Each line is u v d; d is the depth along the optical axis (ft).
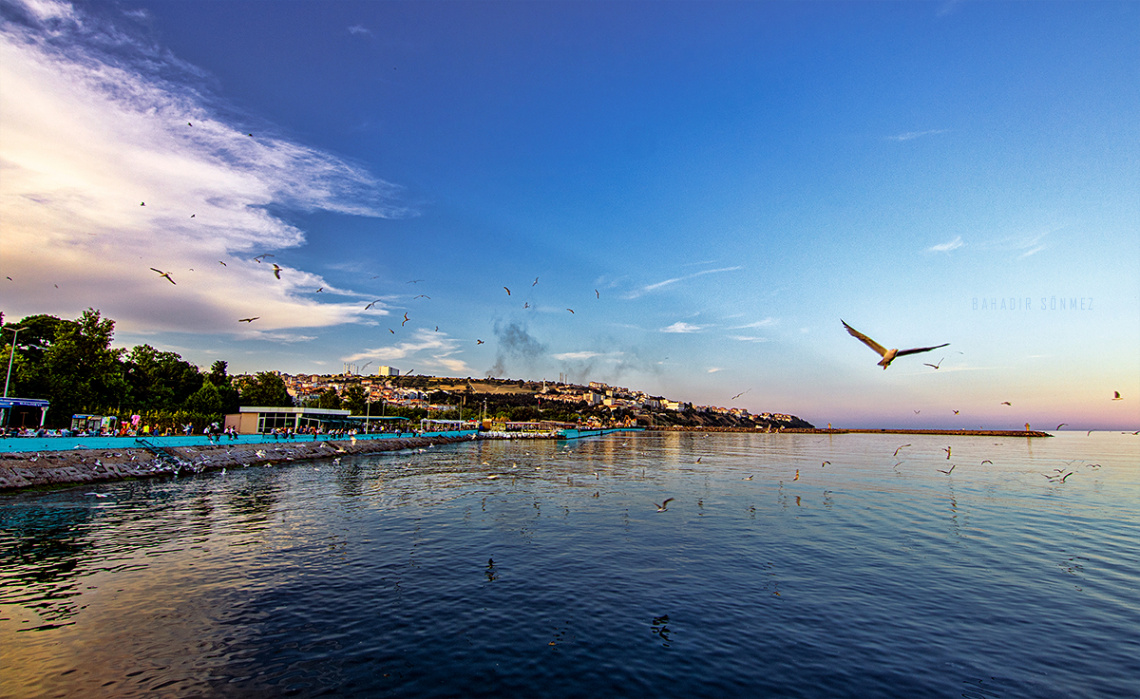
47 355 212.23
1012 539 96.68
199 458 182.60
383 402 513.45
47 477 128.98
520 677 44.39
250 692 40.98
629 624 56.08
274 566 73.10
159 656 46.52
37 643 48.32
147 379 285.43
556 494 147.02
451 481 174.70
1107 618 59.77
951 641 53.47
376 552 81.30
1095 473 227.61
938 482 185.37
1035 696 43.24
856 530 102.32
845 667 47.73
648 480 185.98
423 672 44.83
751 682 44.68
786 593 66.44
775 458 314.96
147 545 81.92
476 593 64.13
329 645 49.49
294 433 276.62
